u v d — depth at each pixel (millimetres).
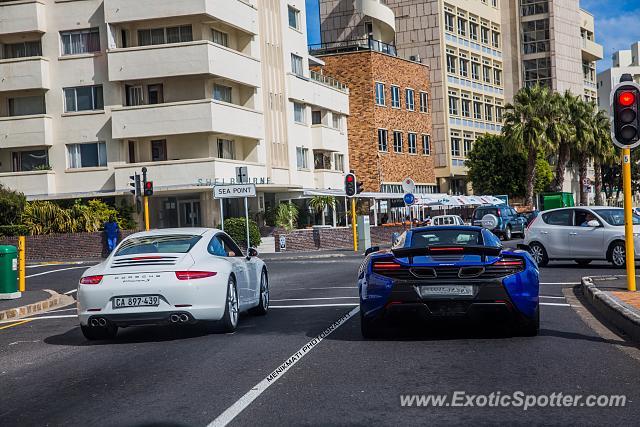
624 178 14375
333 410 6520
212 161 41031
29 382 8531
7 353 10953
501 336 10297
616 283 15812
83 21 42844
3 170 43938
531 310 9945
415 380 7605
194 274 10914
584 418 6102
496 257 9977
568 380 7457
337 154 57156
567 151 65812
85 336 11672
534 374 7754
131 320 10789
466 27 79438
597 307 13250
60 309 17531
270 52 47844
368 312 10109
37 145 42750
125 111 41688
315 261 30859
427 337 10359
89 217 39406
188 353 9852
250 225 39781
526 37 89312
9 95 43938
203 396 7250
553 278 19016
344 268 25984
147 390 7664
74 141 42844
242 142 45969
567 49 91062
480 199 56469
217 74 41656
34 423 6570
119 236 38312
